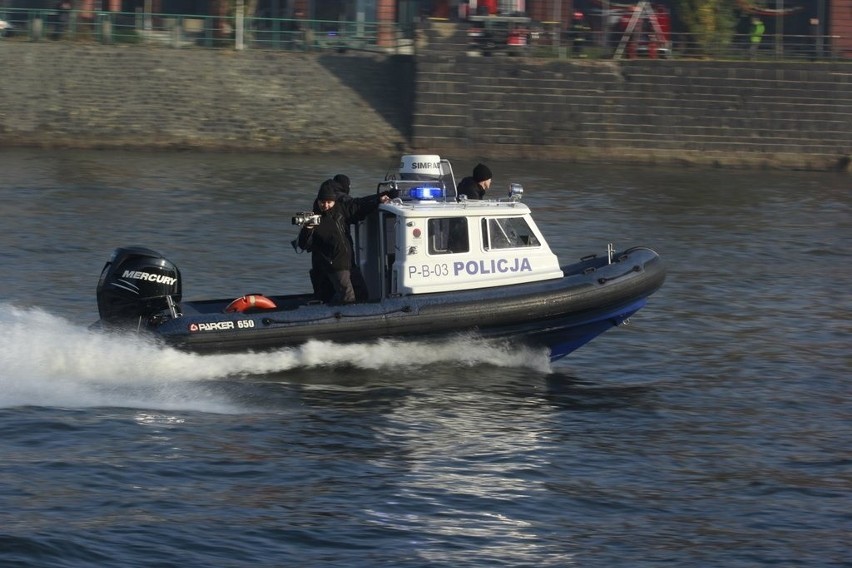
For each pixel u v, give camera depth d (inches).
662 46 5285.4
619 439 1546.5
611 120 5137.8
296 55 5260.8
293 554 1170.0
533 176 4547.2
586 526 1266.0
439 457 1444.4
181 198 3663.9
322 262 1727.4
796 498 1360.7
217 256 2763.3
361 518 1258.0
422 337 1726.1
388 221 1764.3
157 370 1641.2
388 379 1732.3
